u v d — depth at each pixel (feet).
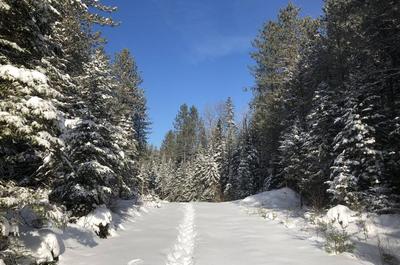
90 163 44.60
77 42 57.67
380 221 48.98
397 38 54.80
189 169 229.86
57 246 31.45
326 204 72.13
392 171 55.83
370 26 56.54
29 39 28.78
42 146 25.70
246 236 49.34
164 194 250.16
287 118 103.86
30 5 26.99
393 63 59.98
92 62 51.47
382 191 53.47
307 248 40.86
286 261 35.53
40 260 27.84
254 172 146.30
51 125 26.21
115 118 67.41
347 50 71.67
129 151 75.97
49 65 31.14
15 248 25.16
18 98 23.88
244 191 148.36
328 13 78.89
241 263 35.29
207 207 94.73
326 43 81.20
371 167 55.01
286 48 112.68
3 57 26.11
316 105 76.28
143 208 80.33
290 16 113.29
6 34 27.50
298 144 83.61
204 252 39.65
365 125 55.72
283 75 112.16
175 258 38.17
